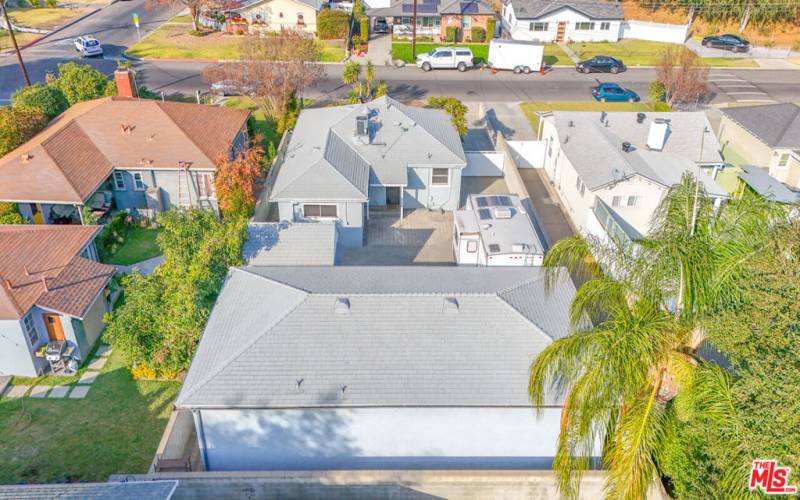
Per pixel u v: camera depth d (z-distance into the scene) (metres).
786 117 39.53
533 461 18.89
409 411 17.86
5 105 45.81
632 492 13.73
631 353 13.41
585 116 37.16
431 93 51.47
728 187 35.22
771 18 71.06
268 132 43.34
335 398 17.67
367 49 61.78
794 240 15.22
